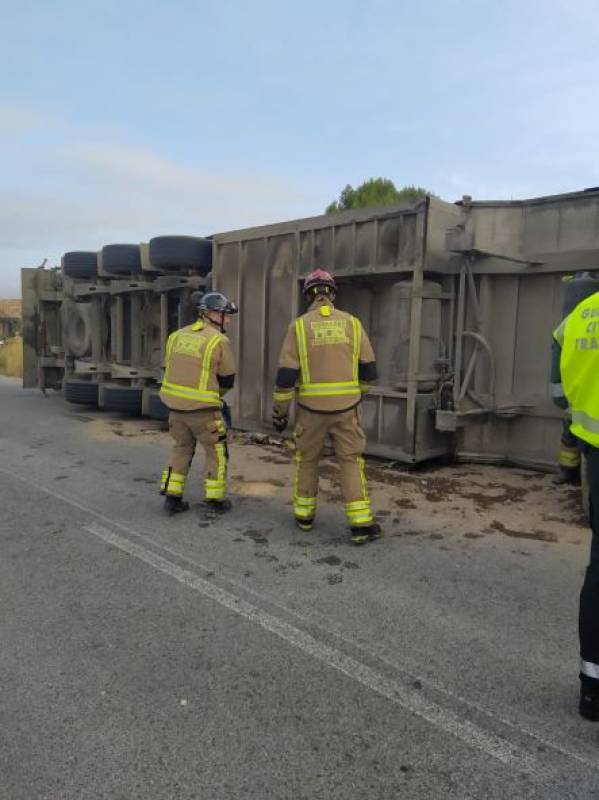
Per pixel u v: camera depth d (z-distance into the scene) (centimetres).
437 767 244
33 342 1391
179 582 413
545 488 634
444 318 714
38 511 565
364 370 484
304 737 260
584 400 278
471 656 323
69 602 385
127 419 1103
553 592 401
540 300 682
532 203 676
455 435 737
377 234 711
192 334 539
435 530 516
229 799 227
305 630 349
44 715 275
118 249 1067
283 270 828
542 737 261
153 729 265
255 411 893
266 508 574
